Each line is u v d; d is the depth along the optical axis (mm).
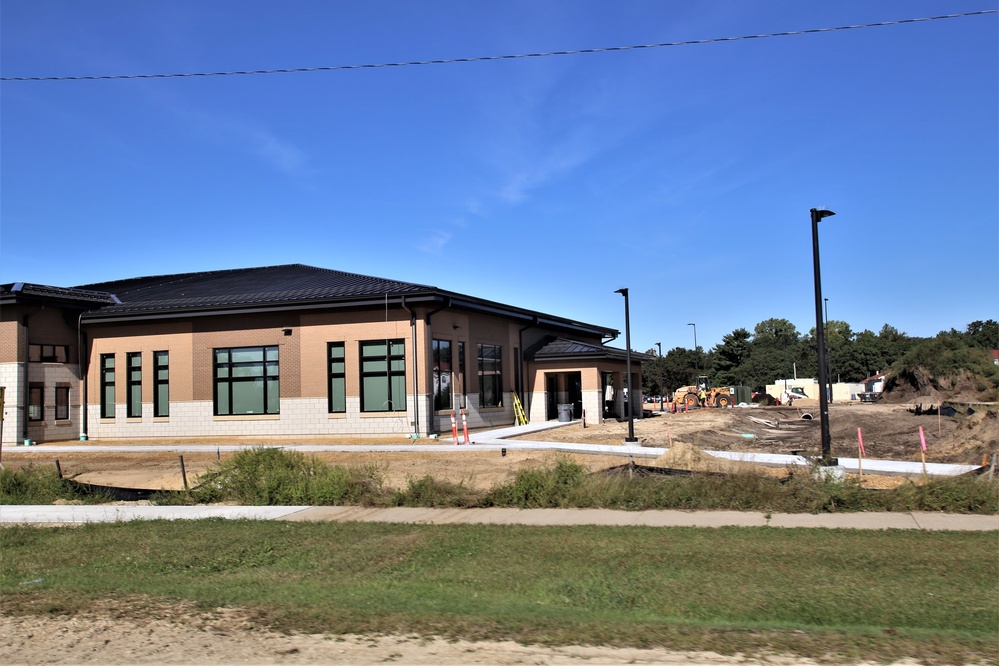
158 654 5961
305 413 27312
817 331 14328
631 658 5645
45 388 28875
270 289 30875
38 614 7121
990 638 6031
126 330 29734
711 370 112375
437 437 26234
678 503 12641
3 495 16172
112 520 13086
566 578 8148
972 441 22016
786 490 12641
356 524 11820
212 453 24453
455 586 7949
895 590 7473
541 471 14164
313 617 6773
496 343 33031
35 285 29547
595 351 35469
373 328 26859
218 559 9641
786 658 5598
